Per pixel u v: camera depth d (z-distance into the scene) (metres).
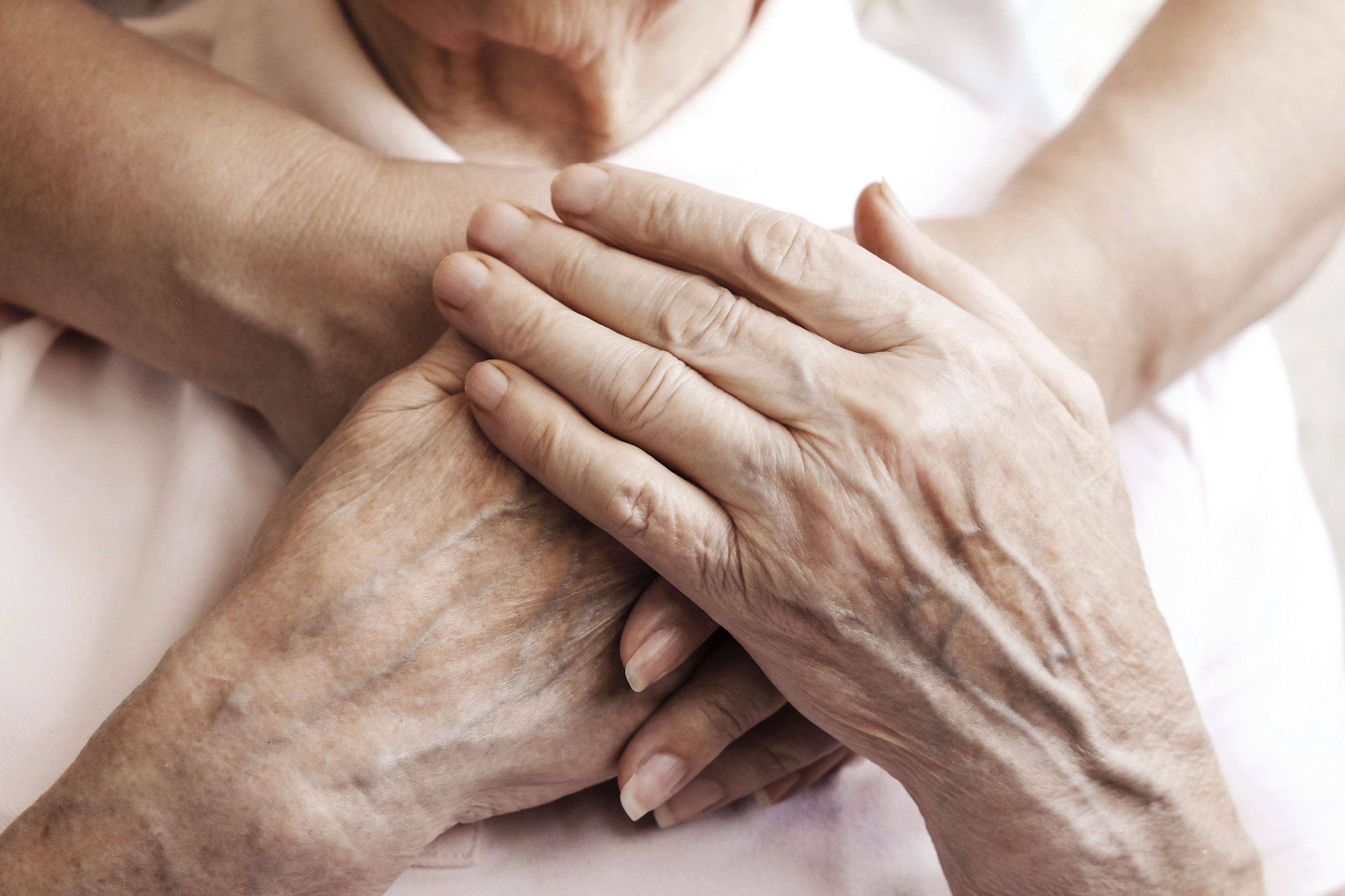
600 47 0.46
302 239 0.44
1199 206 0.49
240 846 0.39
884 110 0.53
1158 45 0.52
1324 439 0.92
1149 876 0.42
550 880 0.44
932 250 0.44
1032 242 0.48
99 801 0.39
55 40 0.45
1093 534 0.42
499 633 0.41
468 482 0.41
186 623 0.44
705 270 0.42
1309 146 0.50
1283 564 0.51
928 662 0.41
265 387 0.45
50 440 0.46
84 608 0.44
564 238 0.42
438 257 0.44
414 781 0.41
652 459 0.40
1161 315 0.49
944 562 0.40
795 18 0.50
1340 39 0.52
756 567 0.40
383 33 0.48
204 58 0.54
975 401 0.41
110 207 0.44
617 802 0.45
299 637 0.40
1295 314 0.95
